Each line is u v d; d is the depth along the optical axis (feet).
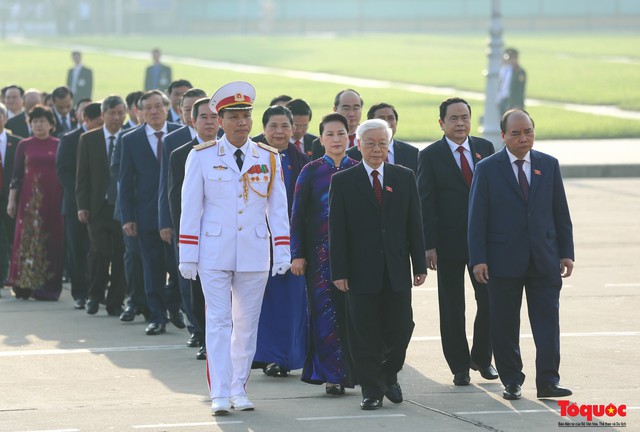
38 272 117.29
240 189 73.05
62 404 74.79
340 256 72.69
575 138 251.19
